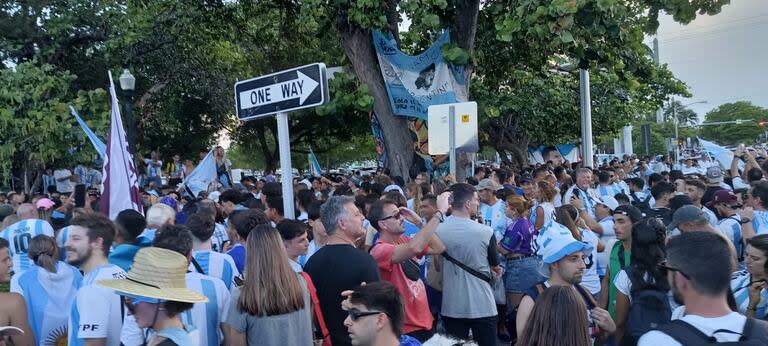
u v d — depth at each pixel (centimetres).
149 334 329
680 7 1067
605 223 710
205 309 377
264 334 361
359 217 444
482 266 545
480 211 820
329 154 4109
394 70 1192
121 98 1931
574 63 1536
